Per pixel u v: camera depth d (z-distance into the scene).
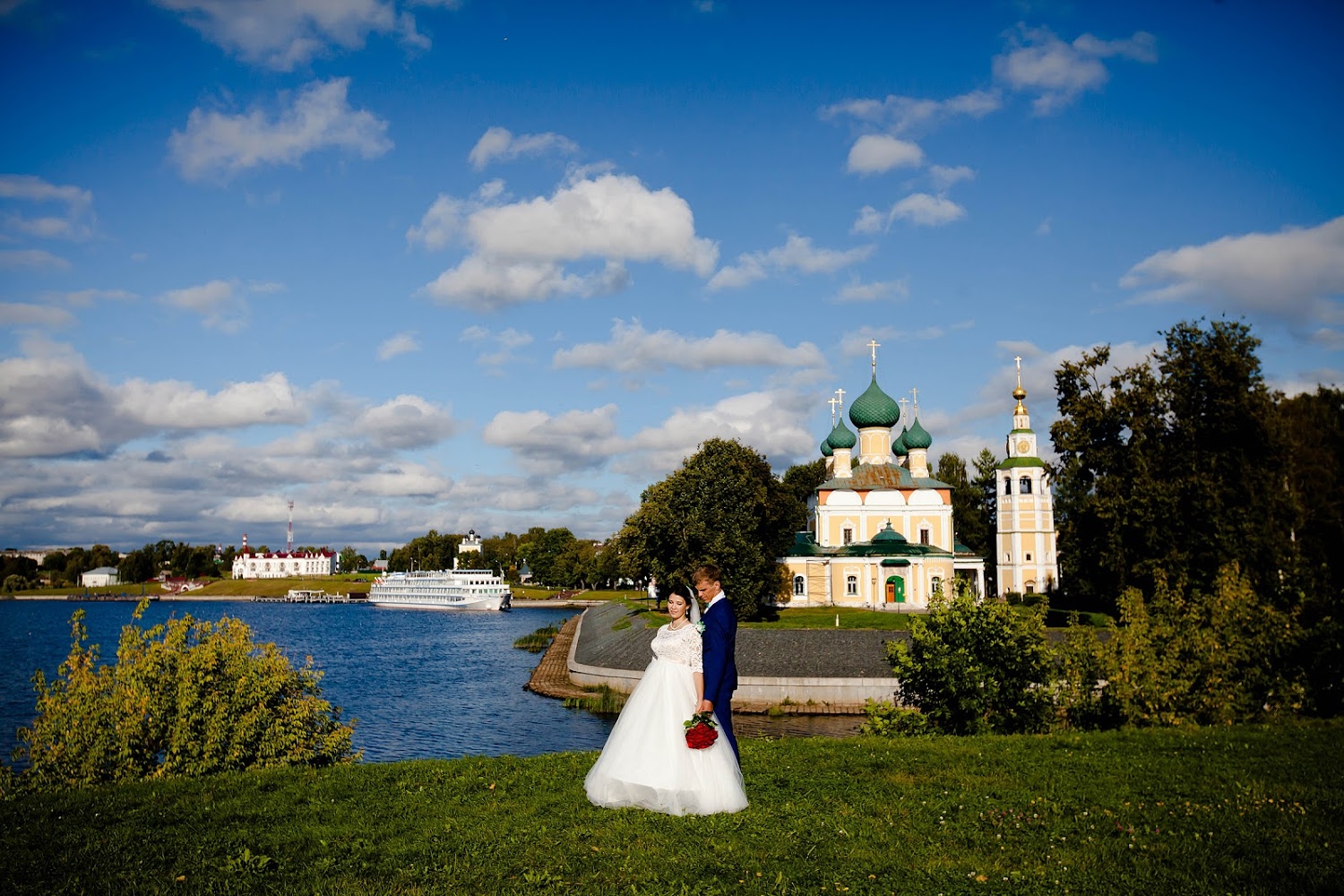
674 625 13.63
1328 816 13.71
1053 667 26.77
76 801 14.92
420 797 14.49
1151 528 58.97
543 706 59.53
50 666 89.56
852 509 103.62
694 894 10.16
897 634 61.72
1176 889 10.52
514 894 10.12
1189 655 26.84
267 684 25.22
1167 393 62.91
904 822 13.02
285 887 10.39
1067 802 14.45
